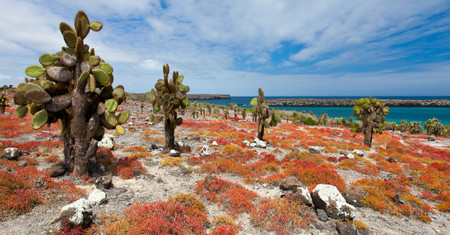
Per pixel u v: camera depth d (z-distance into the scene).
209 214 6.96
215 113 72.31
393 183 10.09
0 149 11.38
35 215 5.99
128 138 19.38
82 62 8.88
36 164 10.27
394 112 110.44
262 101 21.06
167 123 14.34
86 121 9.20
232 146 15.92
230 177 10.69
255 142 19.73
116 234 5.32
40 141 15.01
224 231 5.67
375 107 21.55
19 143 13.60
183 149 15.20
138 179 9.66
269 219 6.59
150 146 16.44
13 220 5.64
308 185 9.78
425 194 9.54
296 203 7.45
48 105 8.38
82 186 8.31
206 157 13.47
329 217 6.95
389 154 17.83
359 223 6.66
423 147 22.83
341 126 49.59
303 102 170.25
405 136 33.69
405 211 7.77
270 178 10.48
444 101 159.12
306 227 6.41
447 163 15.47
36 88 8.02
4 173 6.86
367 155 17.95
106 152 11.98
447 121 72.38
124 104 66.56
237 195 7.83
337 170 12.93
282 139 24.03
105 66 9.58
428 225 7.10
